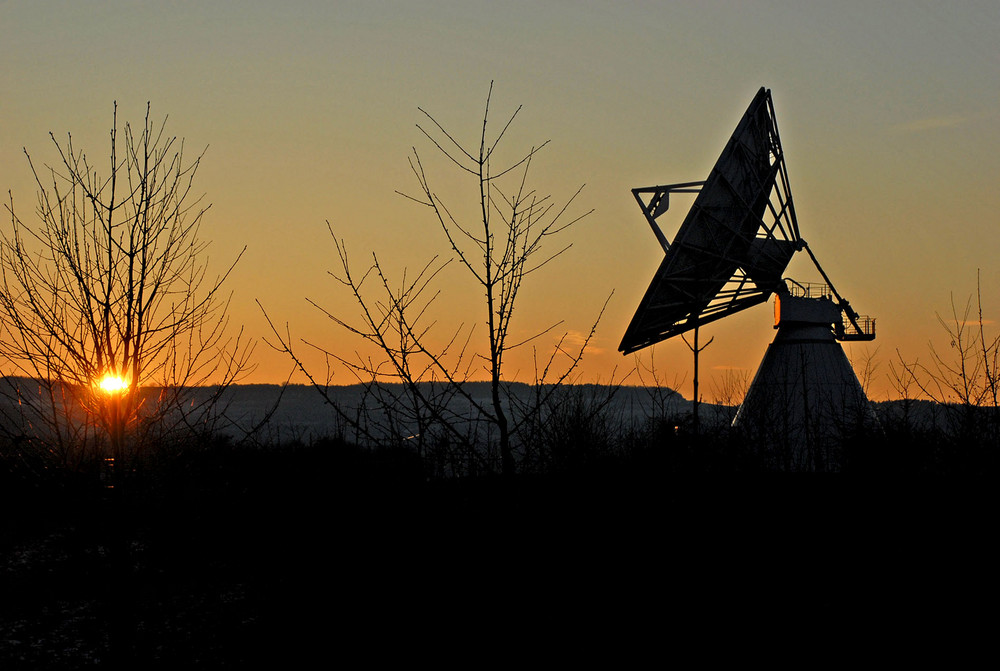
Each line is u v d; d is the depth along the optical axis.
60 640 13.56
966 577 15.16
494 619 11.25
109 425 9.80
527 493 10.69
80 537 10.35
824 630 12.98
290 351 9.45
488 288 9.53
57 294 10.12
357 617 11.76
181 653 11.64
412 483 10.75
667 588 13.05
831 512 19.12
